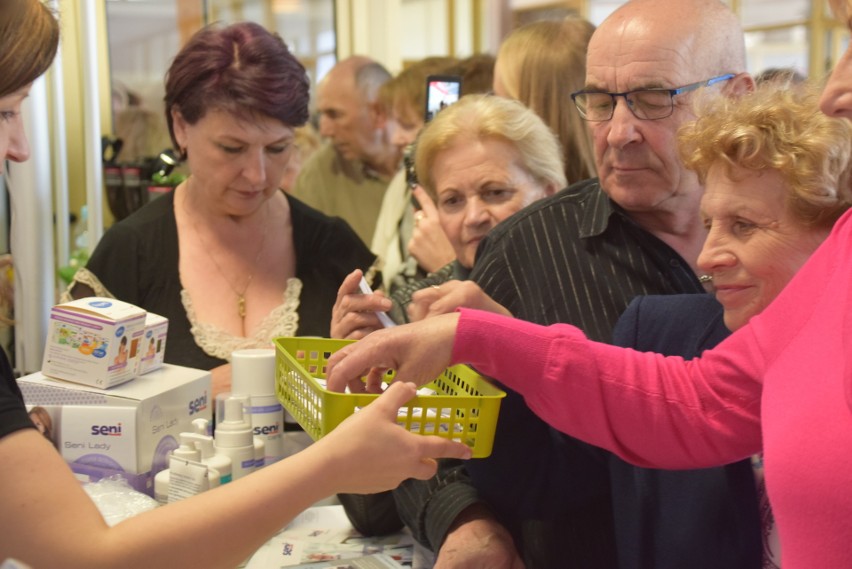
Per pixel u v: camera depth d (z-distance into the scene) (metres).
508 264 1.76
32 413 1.60
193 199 2.33
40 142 2.27
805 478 1.06
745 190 1.26
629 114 1.67
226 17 4.23
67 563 1.06
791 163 1.20
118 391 1.64
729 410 1.31
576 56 2.35
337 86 4.10
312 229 2.41
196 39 2.15
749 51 4.62
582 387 1.37
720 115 1.29
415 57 4.73
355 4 4.58
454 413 1.32
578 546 1.68
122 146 3.69
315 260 2.39
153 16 3.87
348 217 4.17
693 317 1.54
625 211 1.75
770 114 1.24
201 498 1.15
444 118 2.02
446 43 4.75
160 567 1.10
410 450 1.24
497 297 1.75
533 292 1.74
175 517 1.12
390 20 4.64
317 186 4.20
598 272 1.72
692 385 1.34
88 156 2.45
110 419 1.60
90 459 1.61
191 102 2.13
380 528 1.74
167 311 2.25
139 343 1.72
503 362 1.38
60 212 2.45
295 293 2.33
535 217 1.79
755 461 1.42
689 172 1.69
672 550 1.45
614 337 1.59
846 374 1.03
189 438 1.60
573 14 2.97
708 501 1.42
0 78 1.13
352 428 1.21
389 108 3.68
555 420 1.42
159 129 3.91
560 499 1.64
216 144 2.14
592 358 1.37
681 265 1.72
